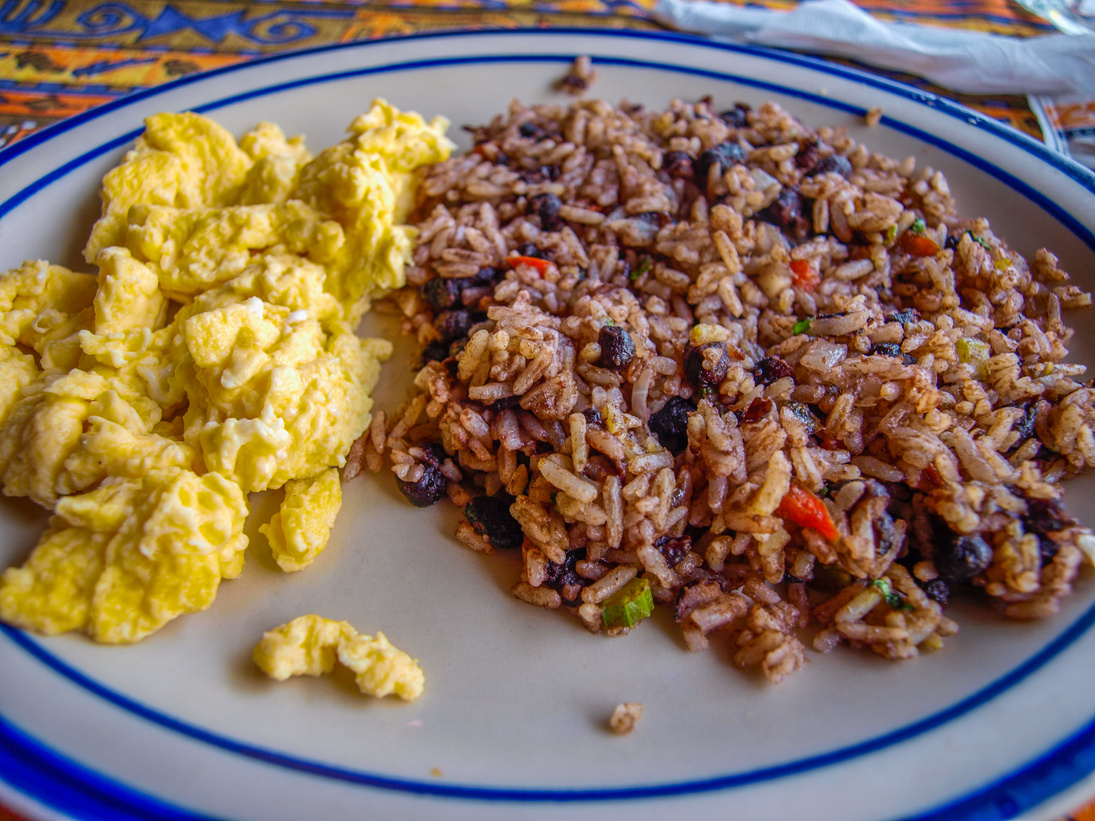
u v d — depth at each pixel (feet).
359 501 0.56
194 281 0.58
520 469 0.54
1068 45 0.77
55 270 0.59
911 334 0.56
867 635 0.47
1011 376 0.53
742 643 0.48
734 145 0.66
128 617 0.46
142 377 0.54
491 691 0.47
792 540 0.50
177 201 0.63
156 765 0.40
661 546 0.51
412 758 0.43
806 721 0.44
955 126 0.71
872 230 0.62
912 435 0.50
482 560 0.53
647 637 0.49
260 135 0.67
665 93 0.77
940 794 0.40
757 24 0.84
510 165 0.69
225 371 0.52
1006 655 0.45
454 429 0.54
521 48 0.78
